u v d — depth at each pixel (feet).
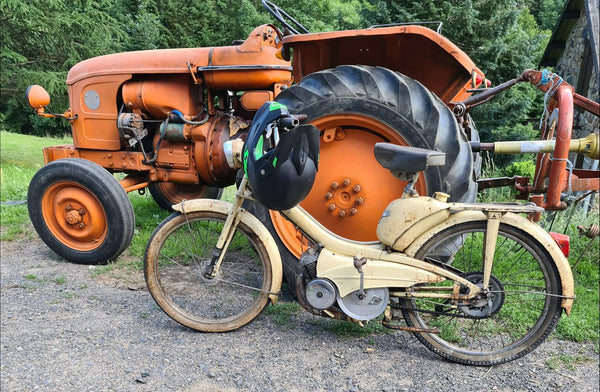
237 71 11.81
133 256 13.12
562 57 41.57
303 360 8.25
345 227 10.36
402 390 7.50
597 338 9.07
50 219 12.65
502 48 39.17
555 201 8.95
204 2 68.33
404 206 7.93
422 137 9.07
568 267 7.64
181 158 12.88
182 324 9.07
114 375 7.71
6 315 9.71
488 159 25.99
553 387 7.63
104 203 11.89
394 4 39.42
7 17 32.12
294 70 11.14
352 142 10.09
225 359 8.23
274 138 7.23
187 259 10.95
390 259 8.07
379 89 9.32
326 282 8.15
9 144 47.03
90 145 13.71
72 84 13.75
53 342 8.67
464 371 8.02
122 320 9.55
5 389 7.29
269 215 10.20
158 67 12.41
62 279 11.46
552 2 91.09
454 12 37.73
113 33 37.40
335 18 70.49
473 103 12.12
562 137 8.59
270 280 8.82
